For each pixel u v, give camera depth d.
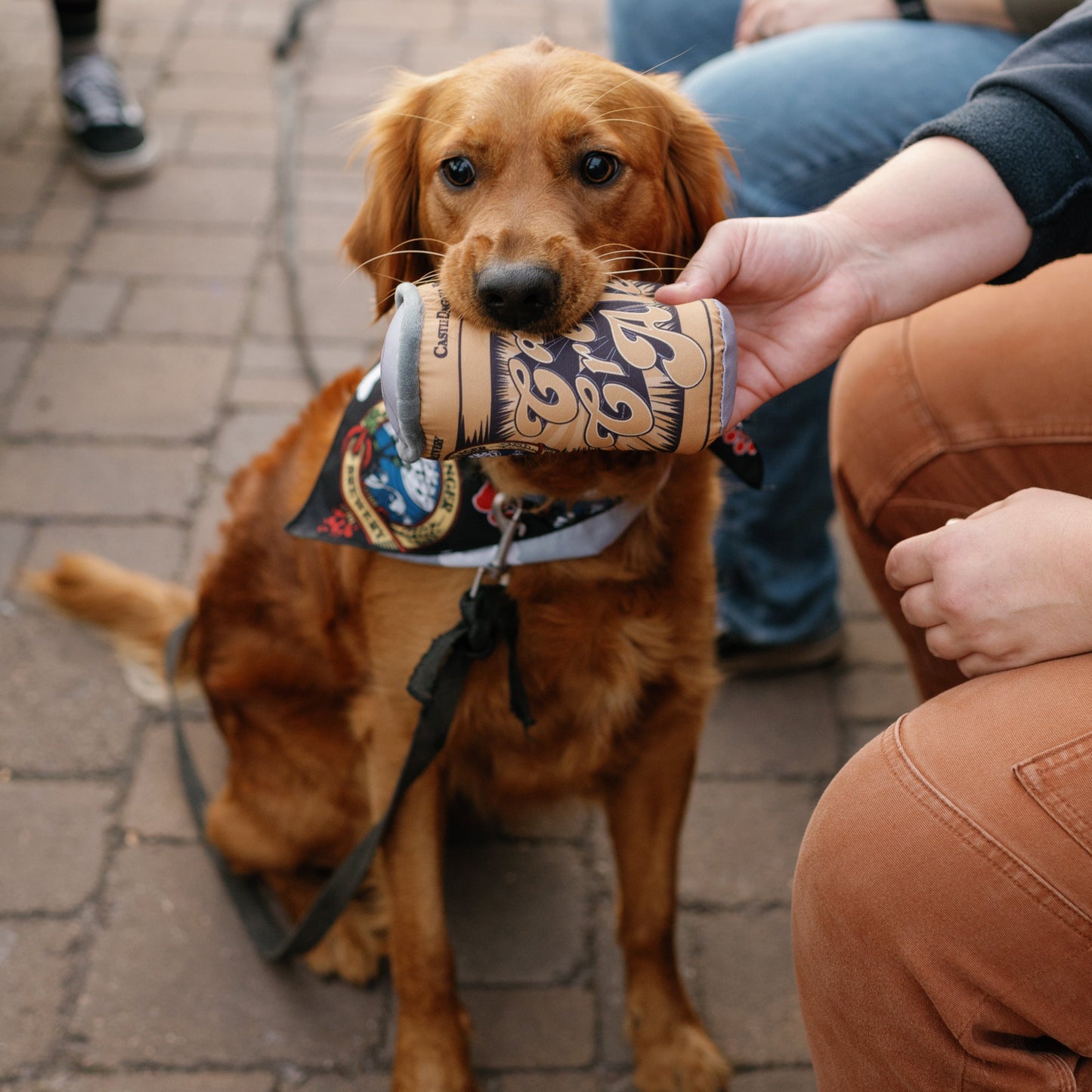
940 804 1.06
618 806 1.83
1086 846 0.99
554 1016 1.90
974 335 1.51
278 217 3.69
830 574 2.43
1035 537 1.13
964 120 1.29
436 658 1.47
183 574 2.60
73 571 2.37
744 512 2.29
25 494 2.74
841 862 1.12
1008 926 1.02
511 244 1.23
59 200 3.70
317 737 1.93
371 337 3.25
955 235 1.31
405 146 1.58
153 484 2.80
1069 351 1.43
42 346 3.15
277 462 2.01
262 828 1.99
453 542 1.52
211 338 3.22
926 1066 1.12
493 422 1.17
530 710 1.64
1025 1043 1.12
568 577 1.58
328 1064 1.82
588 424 1.17
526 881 2.12
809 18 2.28
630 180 1.44
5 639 2.44
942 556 1.20
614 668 1.64
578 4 4.99
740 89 2.05
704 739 2.35
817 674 2.51
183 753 2.15
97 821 2.14
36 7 4.85
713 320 1.18
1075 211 1.28
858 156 2.01
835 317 1.31
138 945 1.96
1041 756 1.02
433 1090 1.69
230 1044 1.84
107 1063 1.80
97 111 3.73
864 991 1.13
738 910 2.05
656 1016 1.80
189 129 4.07
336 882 1.70
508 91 1.39
